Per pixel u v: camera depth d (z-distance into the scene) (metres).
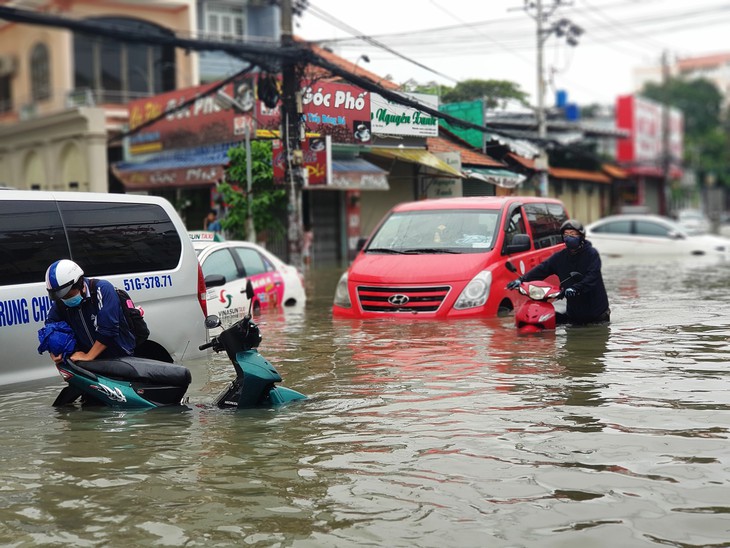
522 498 4.20
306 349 8.82
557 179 33.94
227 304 10.98
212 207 21.23
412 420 5.79
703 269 19.09
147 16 30.77
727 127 80.94
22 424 6.03
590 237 24.91
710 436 5.19
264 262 12.40
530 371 7.37
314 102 16.28
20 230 7.03
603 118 57.09
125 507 4.24
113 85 30.97
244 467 4.86
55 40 29.81
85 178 26.80
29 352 6.99
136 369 6.54
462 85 20.31
